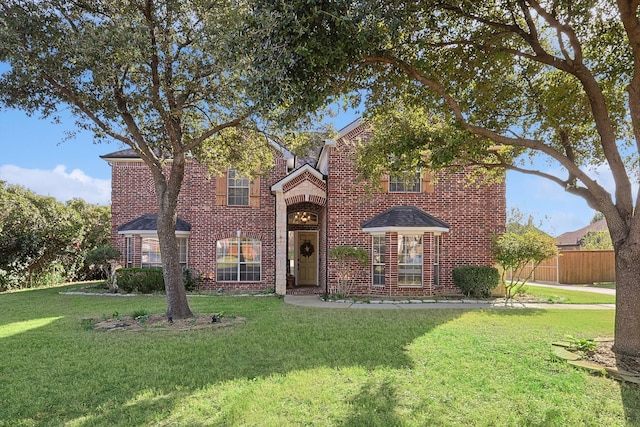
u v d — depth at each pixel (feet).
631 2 20.13
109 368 20.03
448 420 14.15
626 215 22.89
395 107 30.19
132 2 28.55
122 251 61.62
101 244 80.43
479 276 47.93
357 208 52.24
